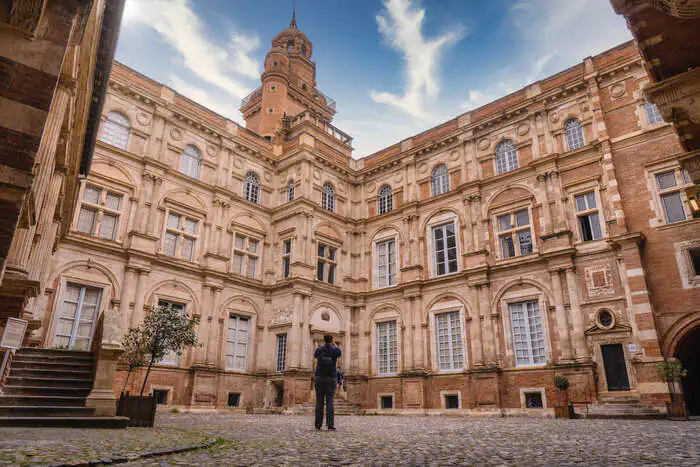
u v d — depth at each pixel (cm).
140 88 2452
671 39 702
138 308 2192
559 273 2212
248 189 2912
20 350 1344
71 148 1278
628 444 739
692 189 1074
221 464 511
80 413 1079
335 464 525
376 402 2697
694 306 1823
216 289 2523
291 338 2550
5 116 505
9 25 514
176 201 2481
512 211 2489
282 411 2366
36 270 1153
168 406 2183
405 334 2686
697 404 2025
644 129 2125
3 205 498
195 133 2695
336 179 3147
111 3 956
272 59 4212
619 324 1973
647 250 1992
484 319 2395
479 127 2742
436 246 2773
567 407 1792
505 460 564
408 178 3002
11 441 629
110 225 2247
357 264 3073
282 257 2828
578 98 2395
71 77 849
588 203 2250
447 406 2442
